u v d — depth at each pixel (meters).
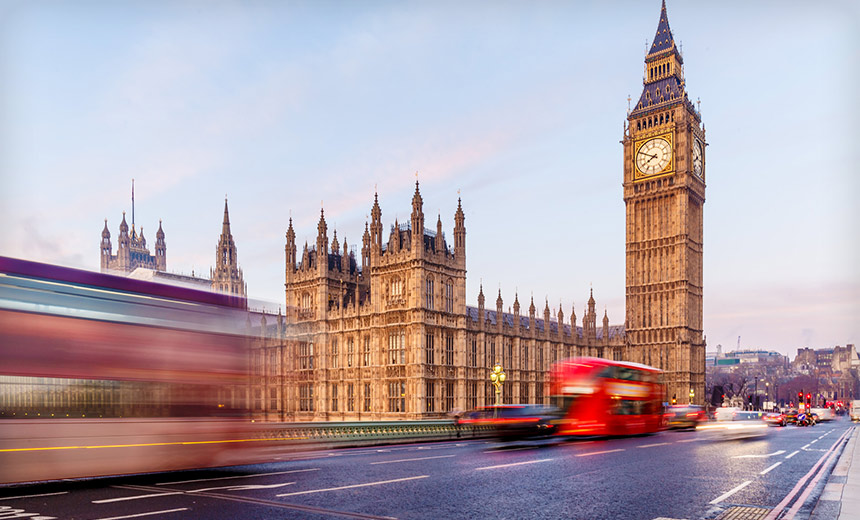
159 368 19.78
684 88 137.88
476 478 21.33
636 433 48.06
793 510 15.65
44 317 17.81
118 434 18.61
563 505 16.31
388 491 18.45
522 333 101.94
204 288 21.81
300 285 93.81
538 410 43.12
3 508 15.70
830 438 48.84
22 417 17.06
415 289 79.06
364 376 84.62
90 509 15.55
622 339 133.38
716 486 19.73
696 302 134.00
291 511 15.35
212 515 14.80
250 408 21.98
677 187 130.88
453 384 82.69
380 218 85.56
